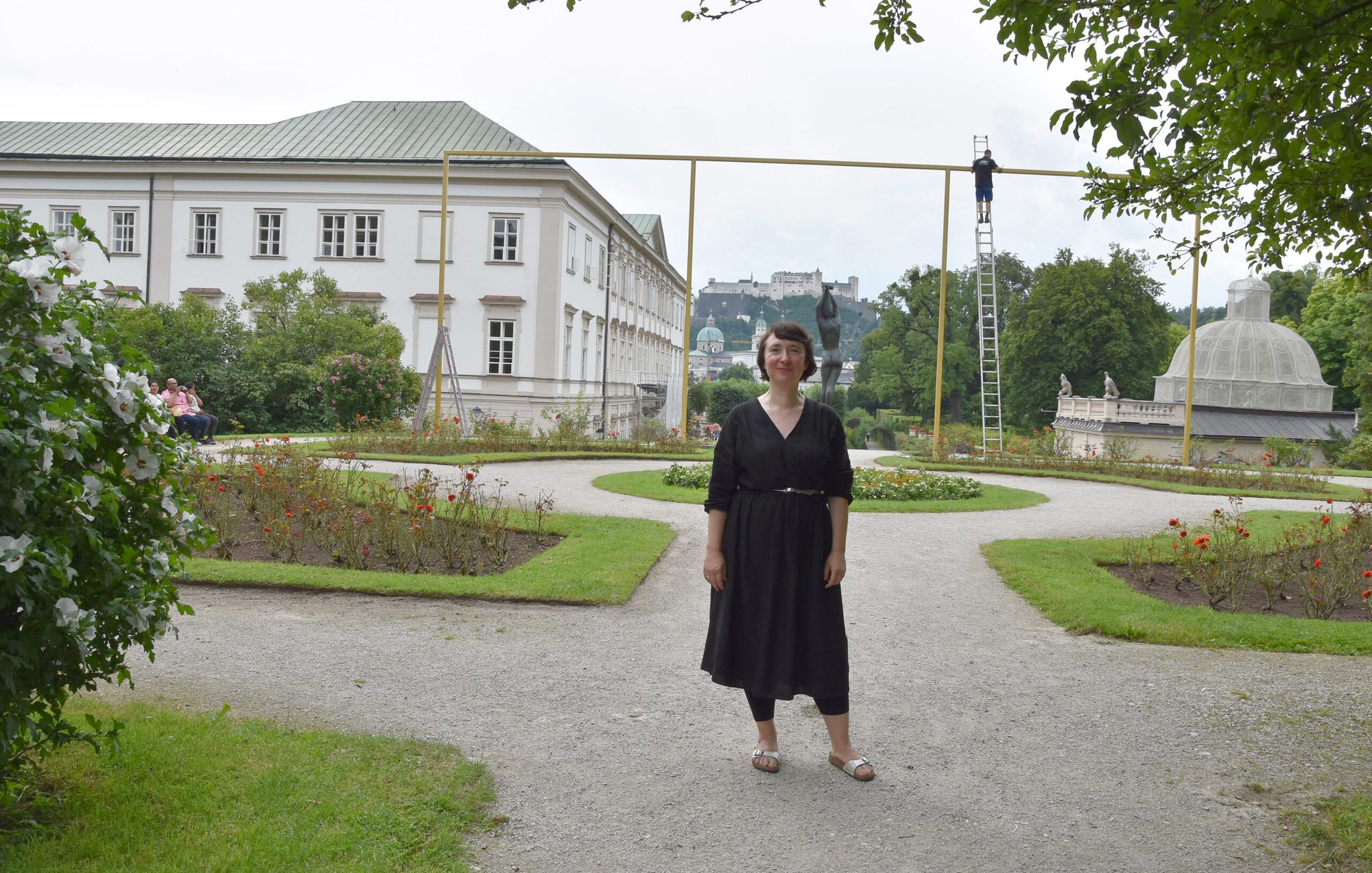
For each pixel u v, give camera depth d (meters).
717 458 4.64
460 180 40.72
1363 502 12.70
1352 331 22.17
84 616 3.56
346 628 7.09
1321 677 6.41
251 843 3.62
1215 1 4.88
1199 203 7.28
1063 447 26.62
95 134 44.34
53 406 3.40
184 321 31.47
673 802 4.27
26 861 3.39
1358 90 5.32
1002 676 6.39
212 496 10.41
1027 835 4.05
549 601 8.05
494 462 19.98
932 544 11.70
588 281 46.28
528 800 4.23
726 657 4.59
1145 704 5.82
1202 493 18.80
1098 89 5.16
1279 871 3.80
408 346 41.31
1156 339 56.34
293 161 41.09
